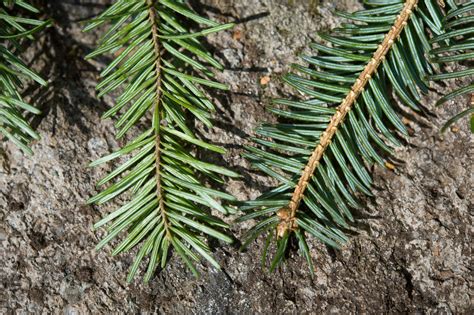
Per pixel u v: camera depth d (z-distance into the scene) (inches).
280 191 13.6
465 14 14.4
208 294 13.9
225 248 14.0
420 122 14.5
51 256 14.0
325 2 14.9
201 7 15.0
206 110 14.4
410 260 14.0
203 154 14.4
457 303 13.8
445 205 14.2
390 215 14.1
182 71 14.6
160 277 13.9
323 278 13.9
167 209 13.3
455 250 14.0
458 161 14.3
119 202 14.3
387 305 13.8
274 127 13.8
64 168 14.4
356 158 13.6
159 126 13.4
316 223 13.4
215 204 13.2
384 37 13.9
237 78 14.7
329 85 13.7
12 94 13.5
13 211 14.2
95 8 15.0
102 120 14.6
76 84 14.8
